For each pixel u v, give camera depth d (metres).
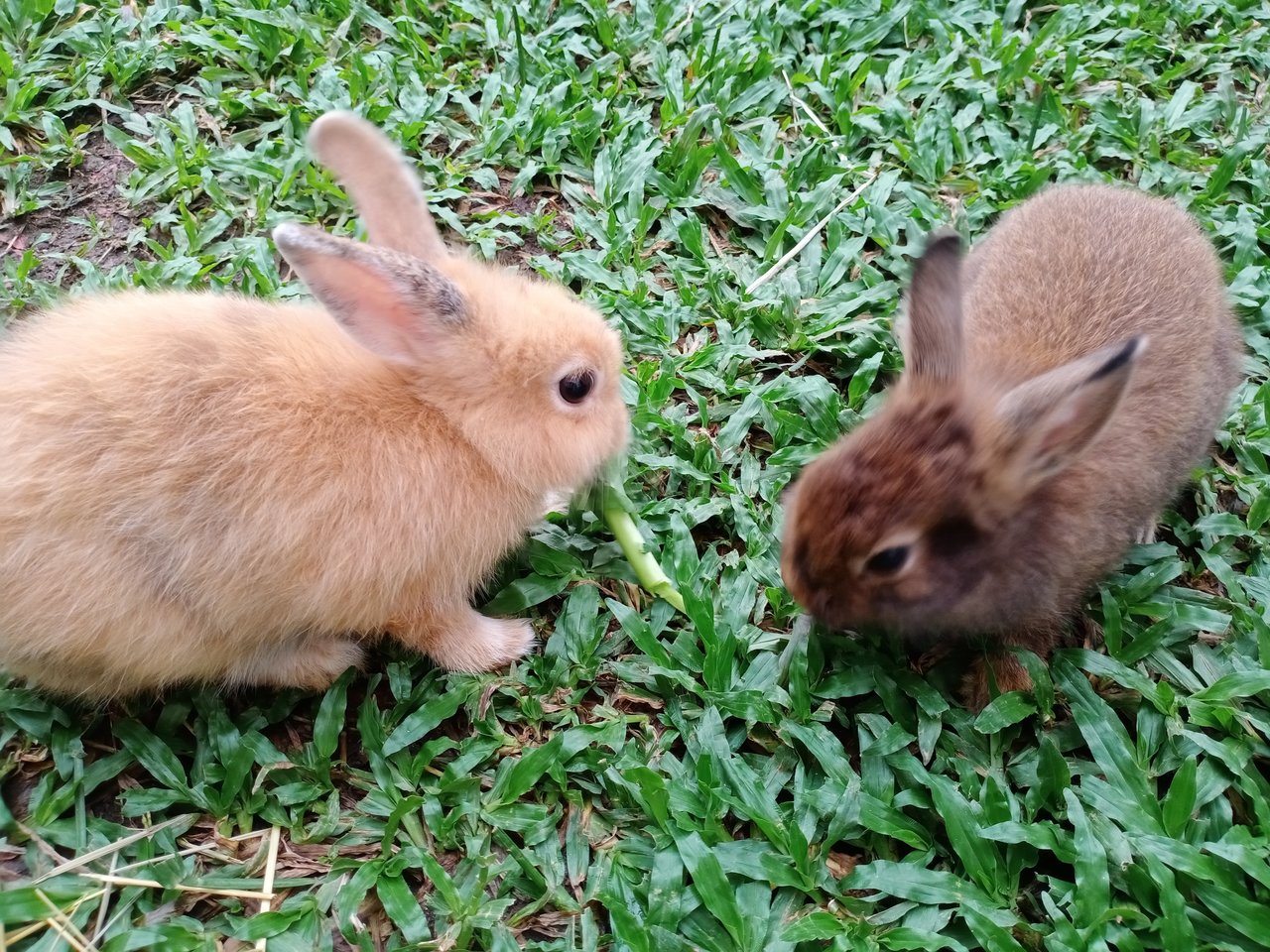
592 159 0.59
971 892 0.36
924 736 0.40
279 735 0.41
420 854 0.37
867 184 0.58
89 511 0.35
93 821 0.38
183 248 0.52
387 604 0.39
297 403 0.37
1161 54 0.65
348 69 0.61
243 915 0.36
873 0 0.66
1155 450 0.41
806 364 0.52
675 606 0.44
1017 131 0.62
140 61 0.59
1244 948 0.35
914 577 0.37
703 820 0.38
